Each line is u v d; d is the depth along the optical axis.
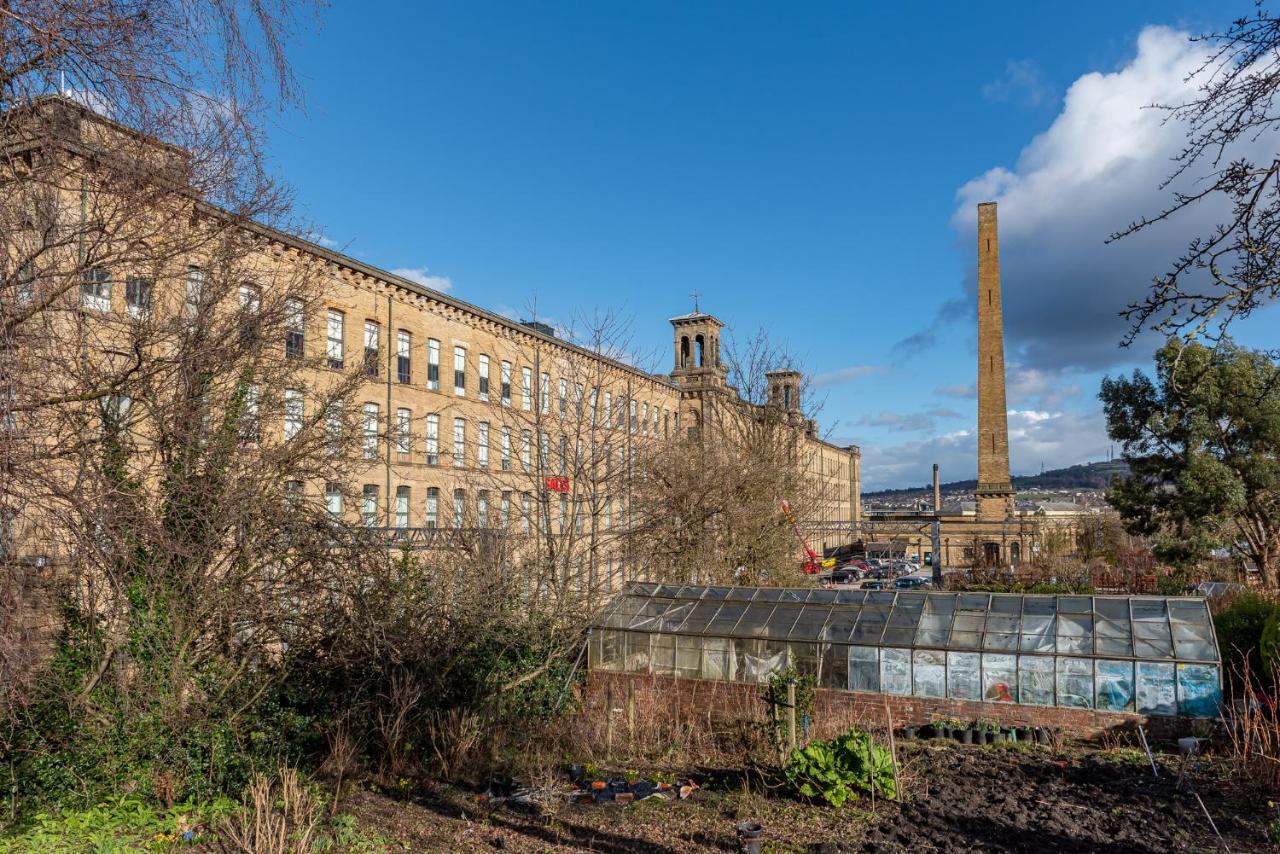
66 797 11.74
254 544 13.97
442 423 39.25
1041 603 18.05
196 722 12.80
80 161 10.68
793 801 11.58
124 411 12.91
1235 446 39.88
